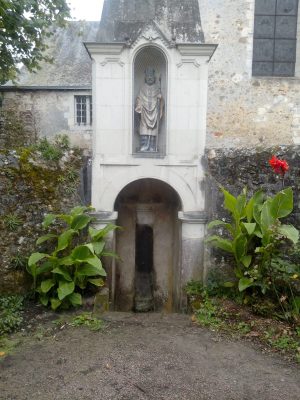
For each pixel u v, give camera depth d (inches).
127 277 294.2
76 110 461.7
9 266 219.6
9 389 143.1
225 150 249.8
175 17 239.9
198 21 241.6
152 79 252.7
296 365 162.1
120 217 291.4
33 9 333.4
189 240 247.6
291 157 243.3
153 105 253.9
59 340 181.3
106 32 237.3
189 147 243.8
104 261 245.0
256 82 419.5
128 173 244.4
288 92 421.7
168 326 199.6
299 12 417.1
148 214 293.9
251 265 222.2
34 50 359.9
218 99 422.3
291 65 429.1
